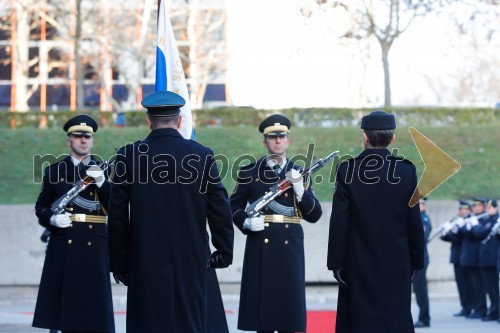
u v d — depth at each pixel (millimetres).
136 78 64562
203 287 13492
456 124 50500
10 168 46781
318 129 48406
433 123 50594
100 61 61844
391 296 14836
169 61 20141
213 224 13578
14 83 66812
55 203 17844
